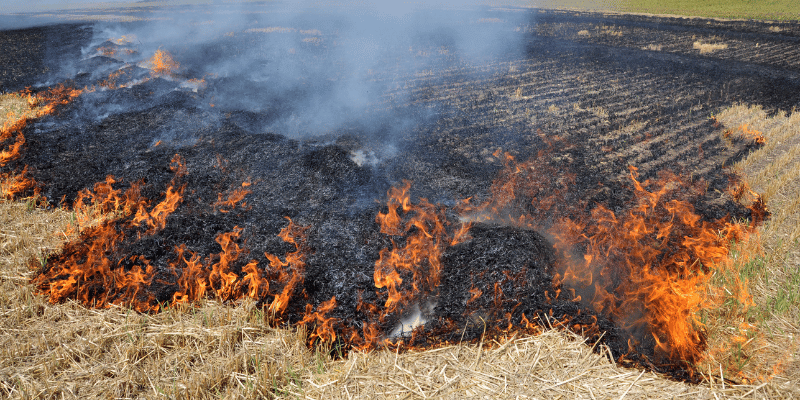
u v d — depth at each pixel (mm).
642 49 27344
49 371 5324
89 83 19125
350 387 5098
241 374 5344
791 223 8695
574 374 5203
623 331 6238
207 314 6285
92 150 11719
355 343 6109
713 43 28438
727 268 7156
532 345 5680
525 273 6848
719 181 10711
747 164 11555
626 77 21062
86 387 5145
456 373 5250
